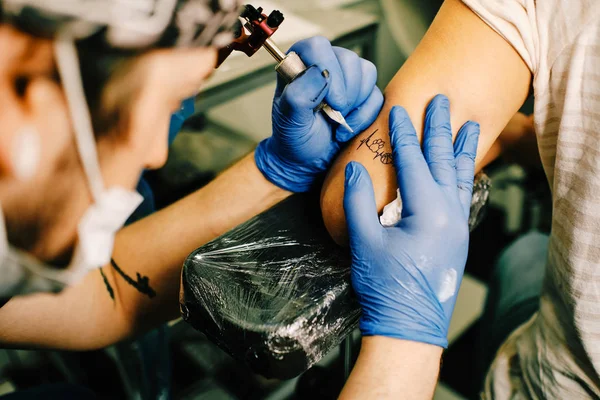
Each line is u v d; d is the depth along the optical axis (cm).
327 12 145
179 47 33
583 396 73
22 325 70
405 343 56
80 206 35
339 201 63
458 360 152
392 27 154
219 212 77
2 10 25
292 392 136
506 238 186
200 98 106
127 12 28
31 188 32
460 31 65
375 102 69
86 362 145
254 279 56
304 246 61
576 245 61
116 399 135
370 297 58
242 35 62
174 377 145
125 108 32
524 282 96
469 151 65
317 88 60
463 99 65
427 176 60
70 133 31
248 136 211
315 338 52
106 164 35
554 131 63
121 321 78
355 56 66
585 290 63
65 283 39
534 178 152
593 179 57
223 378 144
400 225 59
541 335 78
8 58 27
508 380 87
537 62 61
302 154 69
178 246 77
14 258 35
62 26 27
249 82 114
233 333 50
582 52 56
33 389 82
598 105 55
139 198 39
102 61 29
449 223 58
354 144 68
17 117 29
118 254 79
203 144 193
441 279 57
